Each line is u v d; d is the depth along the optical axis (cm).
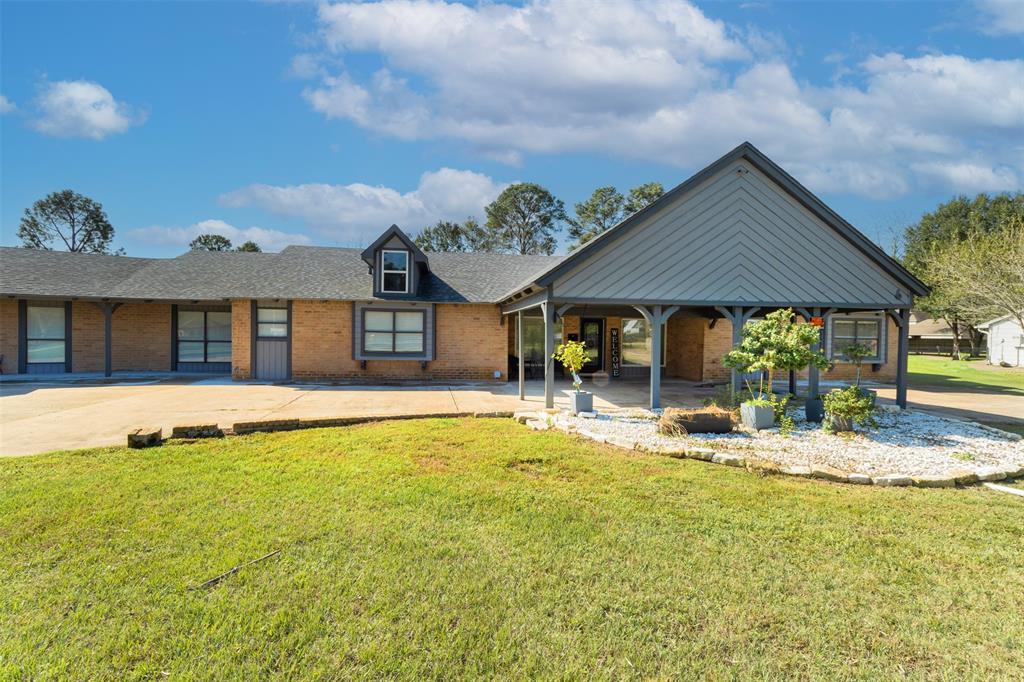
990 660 257
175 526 395
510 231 5153
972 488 538
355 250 1817
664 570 340
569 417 871
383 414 873
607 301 968
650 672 244
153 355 1642
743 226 1009
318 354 1455
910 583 330
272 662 245
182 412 918
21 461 571
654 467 584
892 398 1235
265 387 1305
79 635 263
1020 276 2194
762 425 790
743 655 258
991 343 2603
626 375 1769
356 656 250
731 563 352
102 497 455
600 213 4656
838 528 416
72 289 1488
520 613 289
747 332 856
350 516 421
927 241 3912
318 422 794
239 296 1410
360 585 314
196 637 262
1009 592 321
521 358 1167
